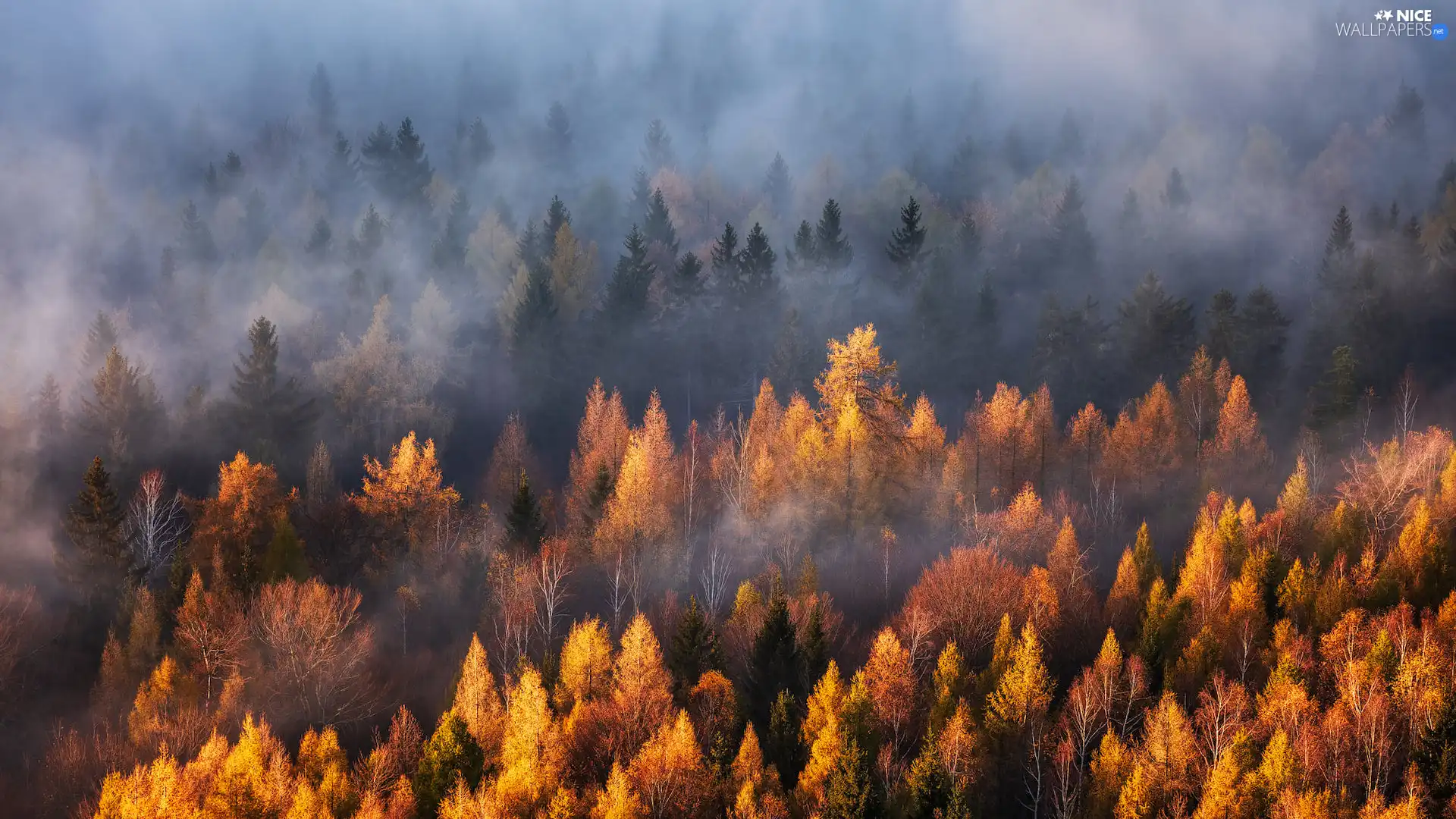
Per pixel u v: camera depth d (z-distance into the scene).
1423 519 59.31
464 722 45.59
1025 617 57.12
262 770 44.25
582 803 44.12
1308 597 57.28
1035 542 69.44
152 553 72.00
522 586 60.84
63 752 49.28
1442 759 43.28
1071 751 44.75
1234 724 45.66
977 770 44.72
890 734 48.47
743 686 53.16
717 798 43.69
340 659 54.03
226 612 55.56
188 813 42.47
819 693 47.44
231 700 51.16
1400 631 50.97
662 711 48.50
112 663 56.19
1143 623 56.22
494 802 43.00
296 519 73.19
